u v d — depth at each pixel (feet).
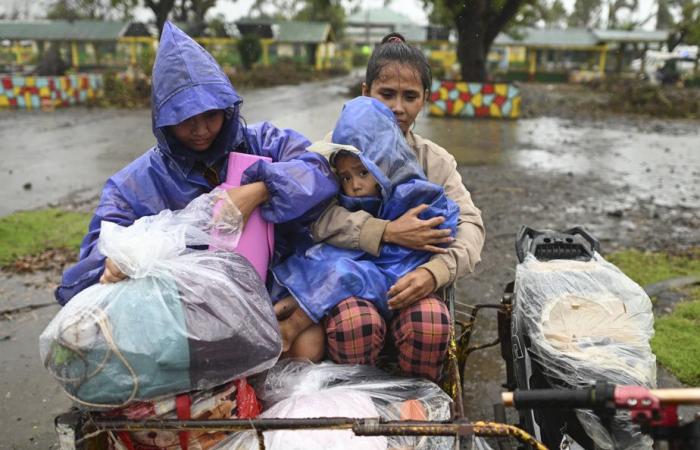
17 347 12.76
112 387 5.01
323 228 7.03
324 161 7.02
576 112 66.18
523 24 75.25
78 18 132.26
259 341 5.63
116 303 5.19
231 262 5.96
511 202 24.63
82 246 6.81
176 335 5.10
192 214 6.40
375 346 6.65
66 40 122.21
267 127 8.07
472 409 10.43
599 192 26.68
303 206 6.72
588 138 45.47
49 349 5.09
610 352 6.15
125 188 7.04
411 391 6.53
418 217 6.99
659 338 12.45
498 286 15.61
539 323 6.67
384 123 7.22
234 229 6.51
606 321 6.57
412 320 6.56
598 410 4.56
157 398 5.24
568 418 6.33
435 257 7.00
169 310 5.20
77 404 5.16
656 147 41.42
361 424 4.81
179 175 7.13
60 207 23.59
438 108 56.95
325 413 5.83
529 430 6.77
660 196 26.09
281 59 142.61
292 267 7.06
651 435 4.65
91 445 5.38
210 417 5.49
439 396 6.41
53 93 63.21
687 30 124.47
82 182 28.17
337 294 6.60
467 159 35.14
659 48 134.10
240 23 138.10
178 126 6.78
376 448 5.65
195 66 6.71
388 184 6.89
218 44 121.08
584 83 118.11
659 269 16.46
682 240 19.52
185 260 5.67
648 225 21.40
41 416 10.40
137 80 69.15
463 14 54.95
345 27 194.70
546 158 35.96
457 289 15.39
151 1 89.10
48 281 16.15
